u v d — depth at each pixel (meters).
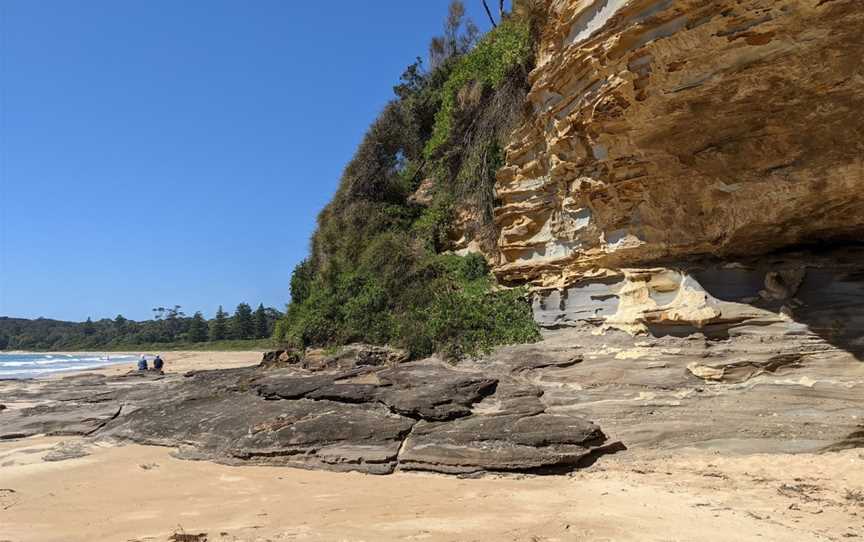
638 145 10.55
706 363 9.72
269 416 11.04
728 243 10.23
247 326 95.38
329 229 21.23
